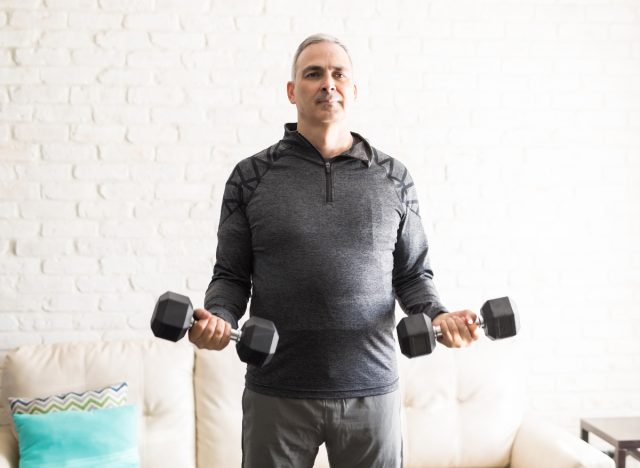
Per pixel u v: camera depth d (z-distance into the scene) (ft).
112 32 8.96
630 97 9.61
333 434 5.29
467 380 8.64
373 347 5.32
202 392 8.45
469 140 9.41
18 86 8.85
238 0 9.09
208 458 8.29
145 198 9.05
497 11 9.41
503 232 9.48
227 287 5.61
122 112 8.99
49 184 8.93
